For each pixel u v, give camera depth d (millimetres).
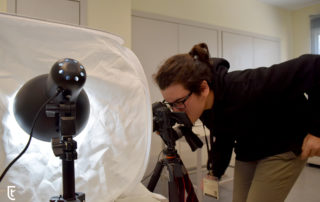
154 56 2814
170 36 2943
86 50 494
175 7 2996
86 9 2080
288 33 4422
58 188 470
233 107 856
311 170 3076
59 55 468
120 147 527
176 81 782
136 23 2680
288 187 895
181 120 713
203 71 820
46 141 444
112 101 531
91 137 521
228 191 2256
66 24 453
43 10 1920
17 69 436
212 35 3352
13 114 429
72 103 393
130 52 564
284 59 4359
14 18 407
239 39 3676
